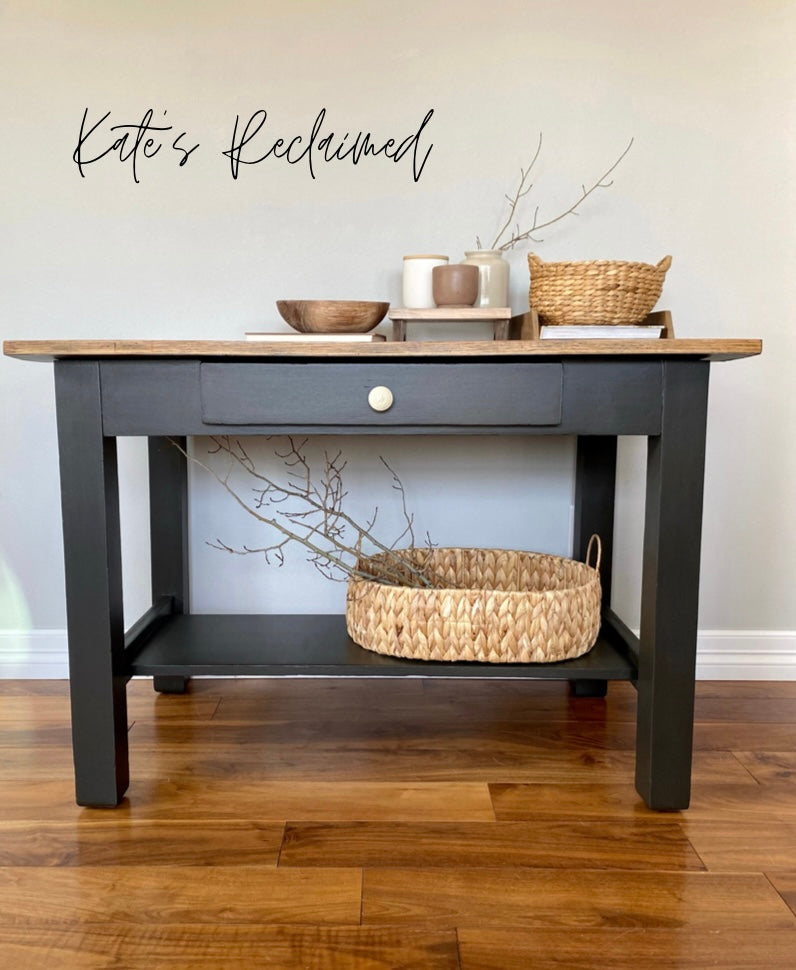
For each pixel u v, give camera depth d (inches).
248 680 77.9
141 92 72.4
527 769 60.0
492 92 72.7
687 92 72.6
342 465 77.1
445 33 72.1
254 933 42.3
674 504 52.4
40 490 76.6
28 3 71.2
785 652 78.7
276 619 68.3
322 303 58.7
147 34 71.8
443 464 77.2
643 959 40.5
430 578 70.8
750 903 44.8
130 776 58.5
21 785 57.2
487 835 51.3
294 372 51.8
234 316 74.7
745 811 54.4
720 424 76.5
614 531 77.7
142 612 78.2
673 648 53.2
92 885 46.1
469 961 40.4
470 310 62.1
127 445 76.5
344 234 73.9
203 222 73.7
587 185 73.5
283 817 53.2
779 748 63.7
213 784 57.4
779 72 72.4
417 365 51.7
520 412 51.9
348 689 75.6
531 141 73.1
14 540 77.1
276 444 76.7
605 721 68.6
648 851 49.6
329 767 60.0
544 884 46.3
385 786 57.3
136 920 43.1
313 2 71.7
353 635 61.8
